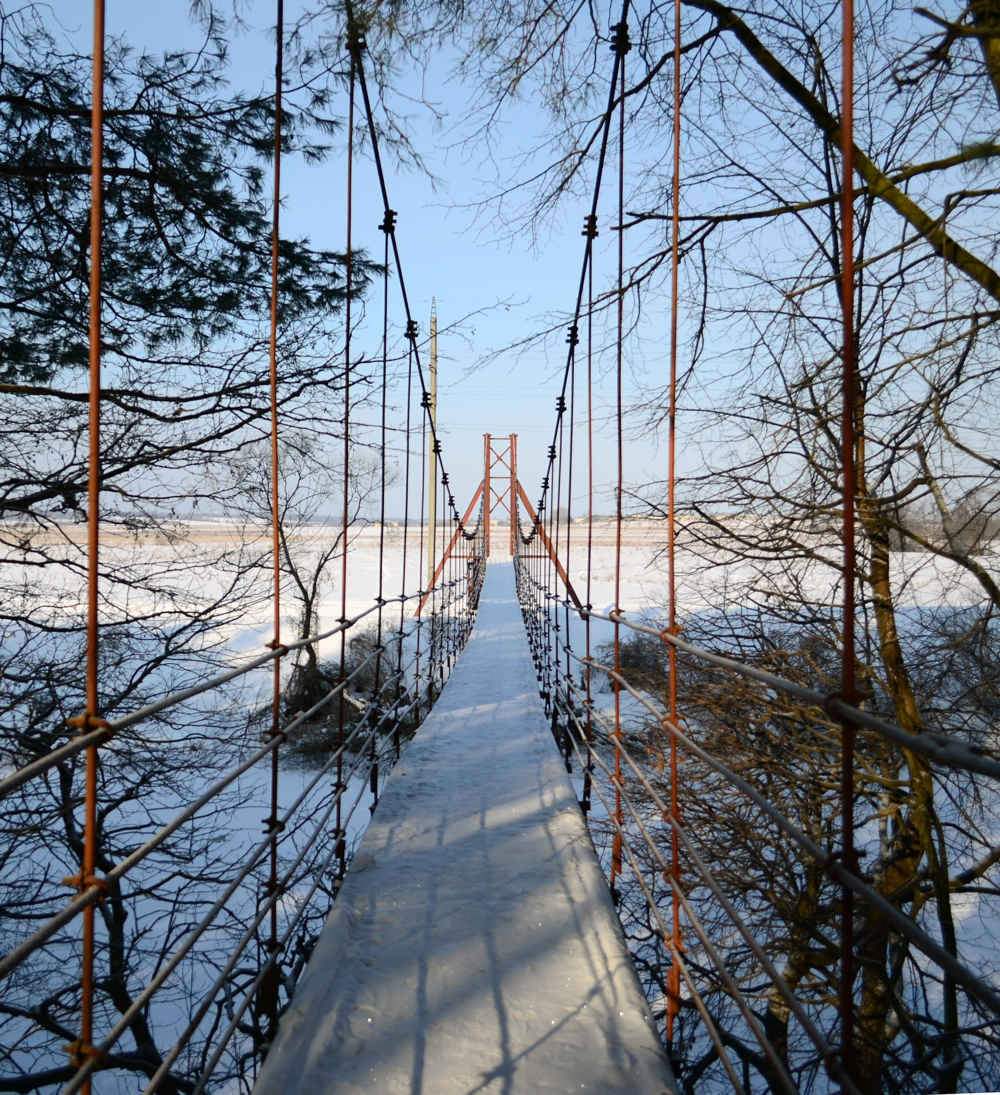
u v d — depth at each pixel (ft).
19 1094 15.84
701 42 15.23
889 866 17.61
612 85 13.39
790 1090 5.17
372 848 12.44
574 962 8.96
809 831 19.36
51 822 16.30
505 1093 6.77
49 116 14.75
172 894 19.95
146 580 19.52
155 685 21.21
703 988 18.63
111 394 16.83
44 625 16.81
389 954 9.18
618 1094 6.77
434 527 50.21
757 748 20.75
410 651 48.96
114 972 16.79
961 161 11.80
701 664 21.68
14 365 15.64
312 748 36.45
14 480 17.07
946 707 18.22
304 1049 7.33
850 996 4.10
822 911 17.51
